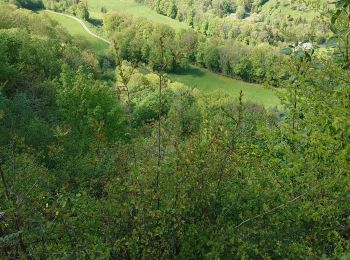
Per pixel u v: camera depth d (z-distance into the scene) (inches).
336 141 173.2
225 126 188.1
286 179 206.4
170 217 163.8
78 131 855.1
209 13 4205.2
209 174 180.9
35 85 1191.6
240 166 196.7
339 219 183.3
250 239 170.4
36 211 164.1
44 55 1540.4
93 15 4249.5
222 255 165.5
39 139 630.5
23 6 3796.8
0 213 143.7
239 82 2726.4
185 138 192.2
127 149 199.5
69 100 915.4
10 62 1405.0
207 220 173.3
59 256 157.2
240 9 4101.9
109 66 2236.7
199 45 2842.0
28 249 153.3
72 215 179.9
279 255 166.1
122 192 176.6
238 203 179.2
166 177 173.8
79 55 2095.2
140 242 168.1
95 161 235.8
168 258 168.1
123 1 4881.9
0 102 749.3
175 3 4574.3
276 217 168.1
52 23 2930.6
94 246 151.8
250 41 3307.1
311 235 172.6
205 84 2655.0
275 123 232.7
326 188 176.6
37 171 249.6
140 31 2714.1
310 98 209.8
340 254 148.6
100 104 936.3
